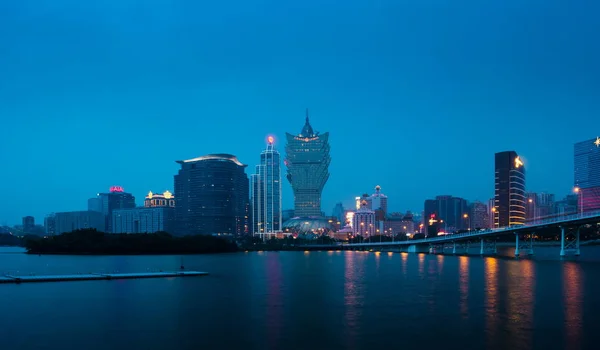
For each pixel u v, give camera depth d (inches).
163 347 2554.1
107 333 2832.2
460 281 5393.7
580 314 3309.5
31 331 2886.3
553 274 6151.6
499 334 2765.7
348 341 2645.2
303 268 7849.4
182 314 3380.9
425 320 3139.8
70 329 2930.6
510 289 4621.1
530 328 2901.1
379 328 2933.1
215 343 2623.0
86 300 3993.6
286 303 3848.4
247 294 4372.5
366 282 5418.3
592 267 7391.7
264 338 2721.5
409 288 4800.7
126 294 4345.5
